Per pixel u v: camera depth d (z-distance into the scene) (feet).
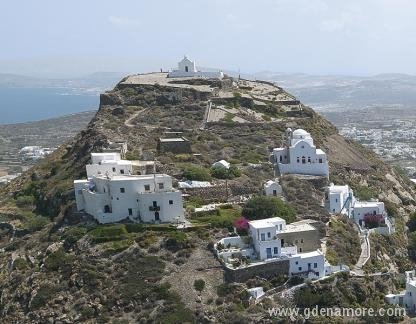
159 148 563.89
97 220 430.61
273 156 568.00
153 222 423.64
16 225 510.58
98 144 561.02
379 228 501.15
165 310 354.54
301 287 375.04
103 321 353.51
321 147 639.35
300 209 473.26
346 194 511.40
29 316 366.84
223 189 481.46
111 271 383.45
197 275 377.09
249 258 392.06
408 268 473.67
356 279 400.88
